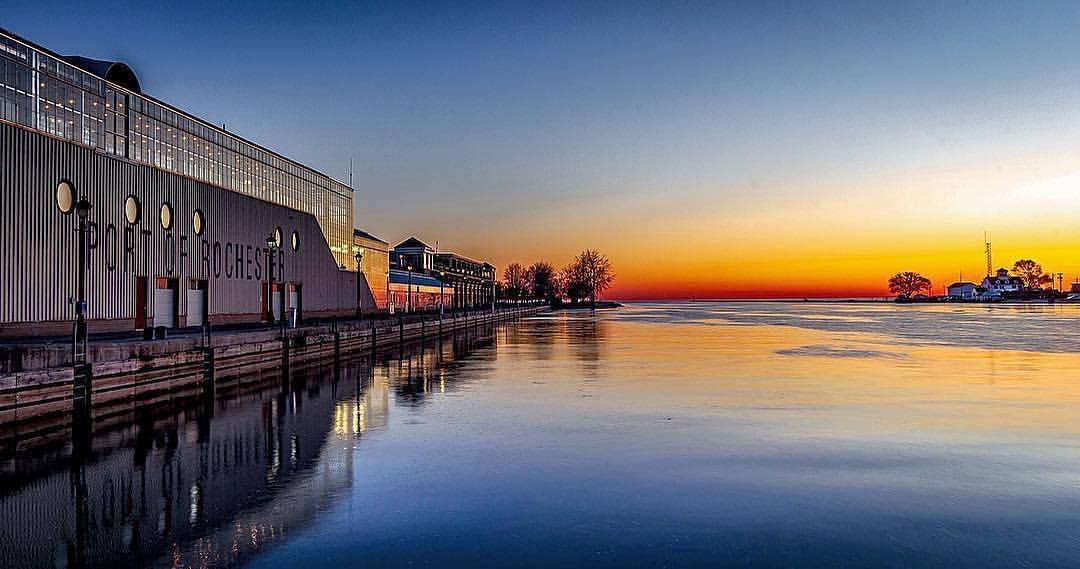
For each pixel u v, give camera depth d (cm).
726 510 1148
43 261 3362
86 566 928
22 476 1391
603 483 1312
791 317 13412
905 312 16888
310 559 945
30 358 2031
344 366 3825
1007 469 1421
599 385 2831
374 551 973
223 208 5044
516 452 1577
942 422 1962
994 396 2509
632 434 1786
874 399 2423
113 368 2312
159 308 4347
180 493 1262
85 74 3762
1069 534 1041
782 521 1097
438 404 2327
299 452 1592
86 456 1572
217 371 3000
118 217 3925
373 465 1462
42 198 3369
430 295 11956
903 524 1084
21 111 3297
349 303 7625
